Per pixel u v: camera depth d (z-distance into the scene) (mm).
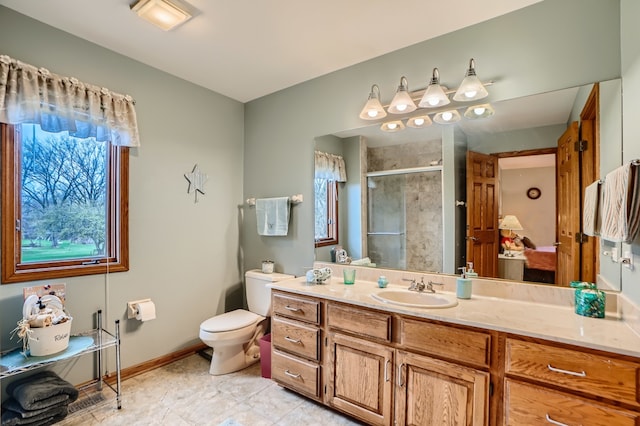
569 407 1261
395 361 1723
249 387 2307
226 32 2084
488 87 1946
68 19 1947
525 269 1845
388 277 2342
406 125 2279
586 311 1522
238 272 3271
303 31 2068
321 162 2725
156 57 2404
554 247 1756
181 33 2096
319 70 2619
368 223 2461
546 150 1781
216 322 2508
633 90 1396
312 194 2785
